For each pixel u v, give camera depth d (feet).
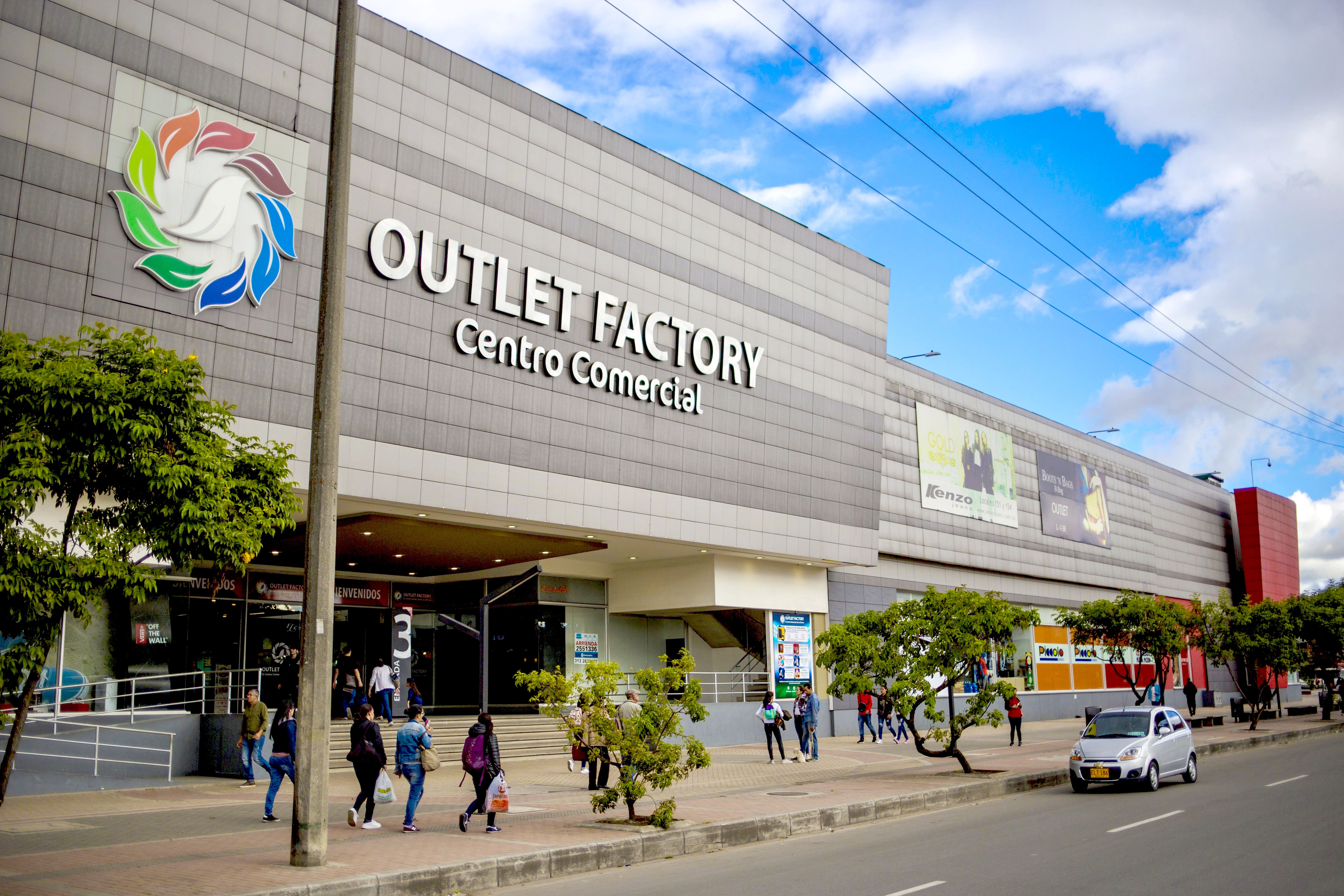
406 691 95.61
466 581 118.01
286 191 72.64
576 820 51.85
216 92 69.72
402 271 78.64
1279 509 265.13
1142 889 34.22
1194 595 134.21
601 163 96.22
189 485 36.42
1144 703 121.49
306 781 37.88
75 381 34.71
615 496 93.81
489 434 83.56
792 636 121.90
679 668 51.21
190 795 61.57
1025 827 50.78
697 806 58.03
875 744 112.57
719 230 109.19
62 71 63.10
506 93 88.33
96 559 34.22
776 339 115.34
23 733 61.46
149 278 65.46
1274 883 34.63
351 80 40.65
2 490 32.17
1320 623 143.84
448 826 49.62
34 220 61.16
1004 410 167.43
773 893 35.45
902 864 40.88
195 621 89.30
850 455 124.47
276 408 70.59
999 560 158.61
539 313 88.58
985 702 73.87
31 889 33.76
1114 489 198.70
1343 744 108.06
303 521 79.00
